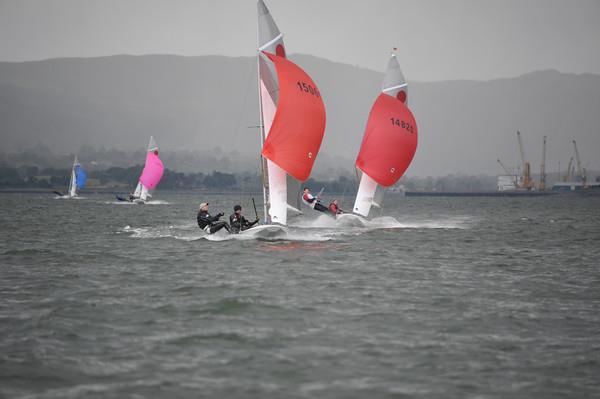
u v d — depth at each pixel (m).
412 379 39.34
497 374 40.34
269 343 46.03
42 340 46.38
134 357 42.81
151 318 52.81
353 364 41.84
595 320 53.78
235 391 37.19
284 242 109.75
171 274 75.88
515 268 84.94
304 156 108.00
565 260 94.12
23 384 37.97
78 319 52.34
